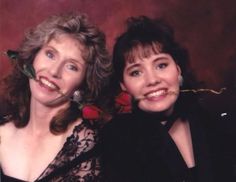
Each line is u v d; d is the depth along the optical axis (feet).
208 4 3.83
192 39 3.82
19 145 3.02
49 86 2.90
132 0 3.80
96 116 3.04
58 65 2.89
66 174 2.89
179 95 2.97
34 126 3.04
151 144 2.86
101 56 3.00
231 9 3.83
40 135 3.02
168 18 3.83
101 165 2.96
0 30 3.79
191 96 3.01
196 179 2.71
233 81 3.78
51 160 2.95
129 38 2.86
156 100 2.83
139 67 2.84
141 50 2.80
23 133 3.07
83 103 3.04
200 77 3.80
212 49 3.82
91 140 2.99
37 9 3.80
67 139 2.96
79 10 3.81
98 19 3.80
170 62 2.85
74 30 2.91
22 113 3.10
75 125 3.06
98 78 3.03
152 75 2.81
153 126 2.89
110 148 2.98
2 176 2.90
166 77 2.82
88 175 2.92
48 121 3.02
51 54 2.92
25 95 3.11
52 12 3.80
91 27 2.97
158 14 3.81
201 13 3.83
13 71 3.10
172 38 2.91
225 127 2.94
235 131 2.92
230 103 3.75
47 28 2.91
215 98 3.76
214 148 2.80
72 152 2.94
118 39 2.93
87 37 2.93
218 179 2.71
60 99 2.97
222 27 3.83
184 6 3.83
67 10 3.81
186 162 2.81
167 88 2.83
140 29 2.88
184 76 2.99
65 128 3.01
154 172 2.80
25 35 3.00
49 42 2.90
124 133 2.98
